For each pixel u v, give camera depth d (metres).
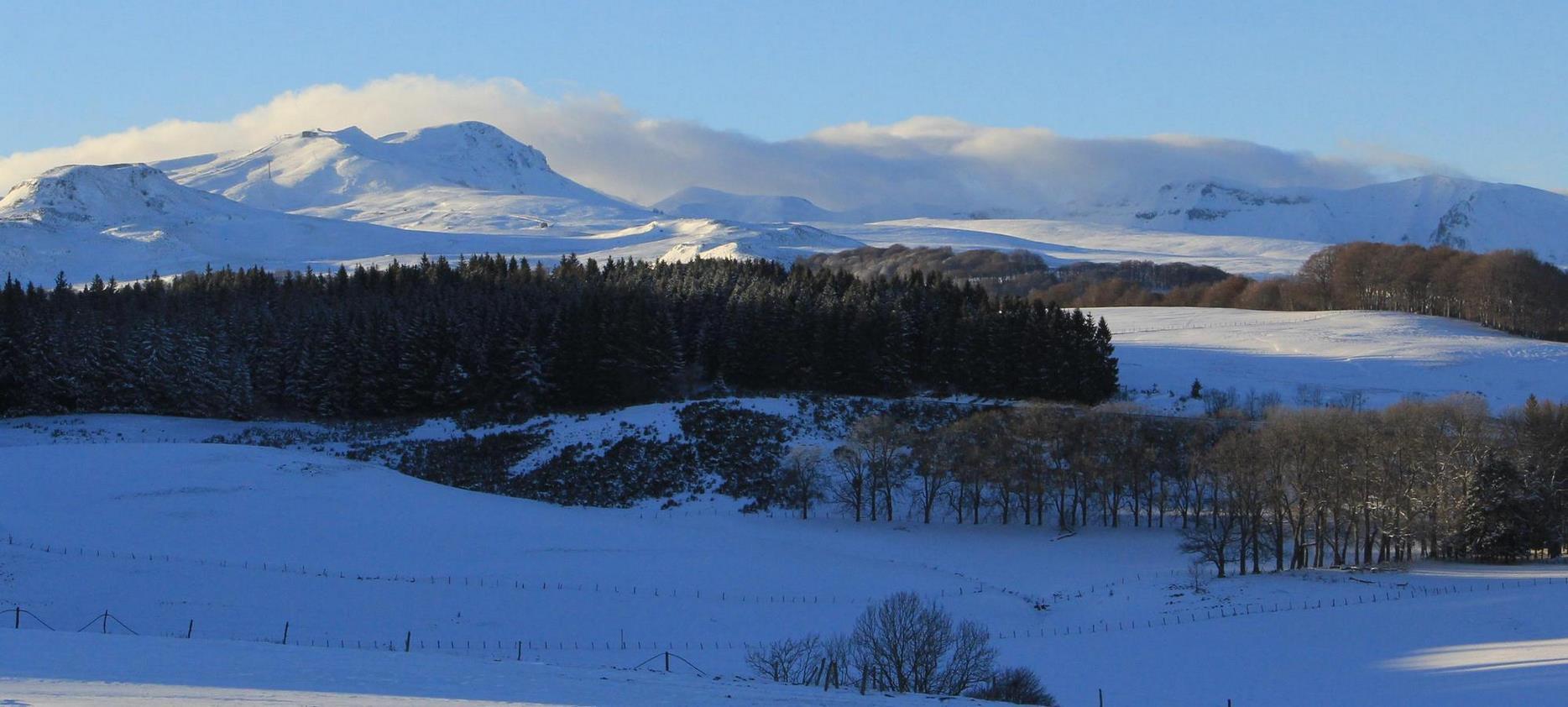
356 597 91.50
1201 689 71.94
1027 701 64.31
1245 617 90.75
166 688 47.00
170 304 179.25
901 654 66.06
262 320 168.38
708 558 107.62
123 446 126.81
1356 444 117.19
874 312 163.12
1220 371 191.75
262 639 81.75
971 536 125.44
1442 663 74.19
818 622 90.62
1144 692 71.62
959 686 65.44
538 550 106.94
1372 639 82.00
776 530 123.31
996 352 161.88
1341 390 180.75
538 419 150.75
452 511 116.38
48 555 95.19
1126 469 130.88
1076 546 122.00
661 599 95.25
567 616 90.19
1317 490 114.75
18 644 58.81
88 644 60.31
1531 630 80.38
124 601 87.31
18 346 155.25
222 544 102.38
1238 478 113.62
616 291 171.12
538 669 60.00
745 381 162.25
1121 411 149.38
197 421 155.38
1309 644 81.94
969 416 154.25
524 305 162.62
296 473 122.12
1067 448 134.88
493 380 154.00
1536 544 112.62
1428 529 113.75
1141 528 129.00
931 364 163.88
